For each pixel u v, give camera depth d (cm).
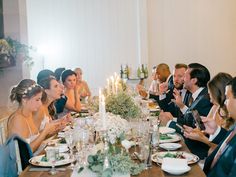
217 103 263
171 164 184
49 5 650
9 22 499
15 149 213
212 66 659
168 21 655
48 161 209
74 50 658
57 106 430
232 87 194
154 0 653
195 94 346
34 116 323
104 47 656
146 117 301
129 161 184
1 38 479
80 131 213
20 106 273
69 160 212
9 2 496
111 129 192
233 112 198
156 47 661
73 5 651
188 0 651
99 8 650
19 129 263
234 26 648
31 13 652
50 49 657
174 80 471
